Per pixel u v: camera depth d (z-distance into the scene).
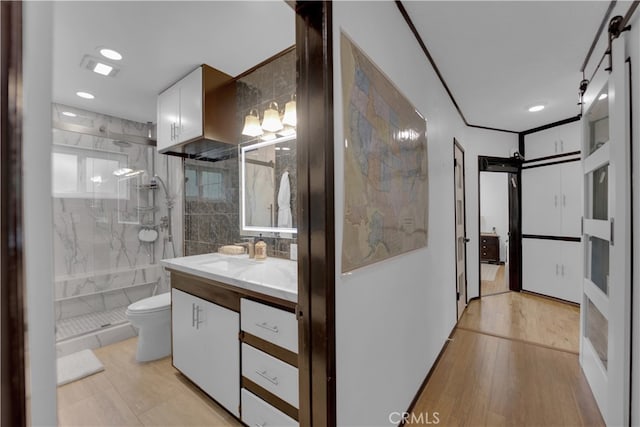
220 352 1.55
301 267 0.99
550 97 2.78
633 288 1.28
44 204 0.36
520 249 3.94
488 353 2.30
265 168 2.08
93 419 1.58
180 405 1.67
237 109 2.23
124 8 1.44
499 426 1.53
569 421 1.56
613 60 1.38
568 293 3.45
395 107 1.45
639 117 1.22
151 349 2.15
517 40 1.86
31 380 0.35
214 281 1.56
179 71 2.06
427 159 1.96
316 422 0.95
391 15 1.43
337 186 0.97
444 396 1.77
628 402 1.29
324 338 0.92
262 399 1.33
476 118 3.39
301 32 0.97
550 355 2.26
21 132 0.34
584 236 1.98
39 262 0.36
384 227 1.31
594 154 1.73
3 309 0.33
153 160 3.09
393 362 1.41
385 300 1.33
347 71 1.03
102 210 2.77
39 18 0.36
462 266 3.25
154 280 3.07
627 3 1.38
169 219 2.99
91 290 2.67
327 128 0.91
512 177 3.98
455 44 1.91
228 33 1.67
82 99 2.44
